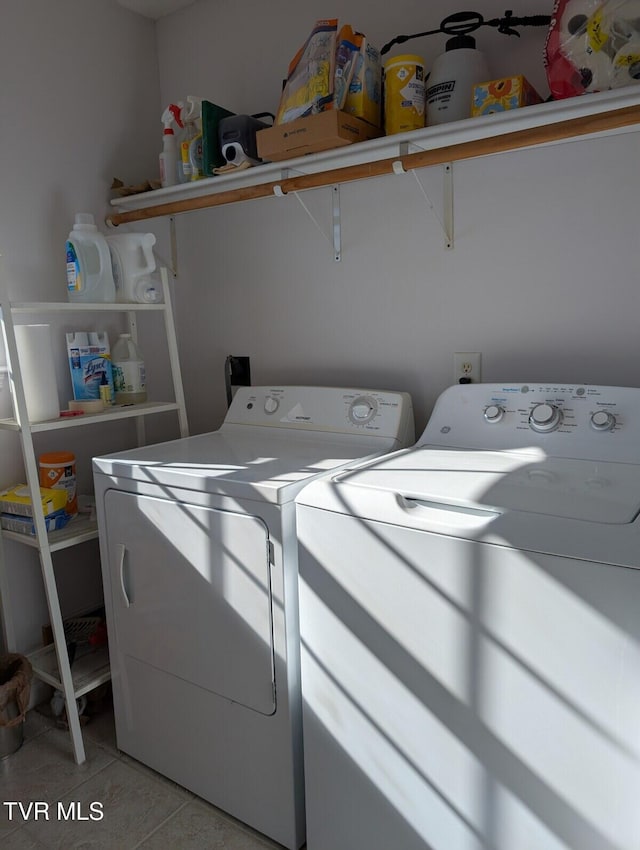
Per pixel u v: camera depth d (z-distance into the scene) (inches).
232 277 92.6
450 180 71.1
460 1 68.4
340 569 50.8
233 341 94.1
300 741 58.3
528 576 41.2
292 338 87.7
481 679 44.3
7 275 77.2
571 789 41.6
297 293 86.2
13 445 79.2
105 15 87.0
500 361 71.0
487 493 47.1
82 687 73.3
